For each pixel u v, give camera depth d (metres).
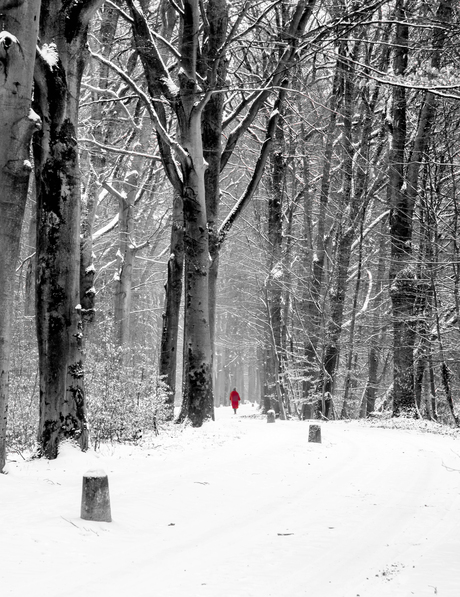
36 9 10.73
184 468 13.06
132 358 20.78
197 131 20.11
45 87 12.83
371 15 19.89
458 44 15.28
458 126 24.33
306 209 34.56
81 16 12.93
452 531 8.72
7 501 9.12
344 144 32.19
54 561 6.84
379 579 6.68
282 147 32.78
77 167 13.24
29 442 14.95
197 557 7.32
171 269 25.36
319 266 32.78
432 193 25.75
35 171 13.35
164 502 9.99
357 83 29.95
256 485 11.76
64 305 13.11
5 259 10.66
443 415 35.19
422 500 10.66
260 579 6.61
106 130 26.28
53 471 11.81
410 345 26.84
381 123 31.72
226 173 44.12
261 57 28.14
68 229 13.12
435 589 6.25
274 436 19.03
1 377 10.88
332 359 31.88
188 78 19.64
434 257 25.45
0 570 6.37
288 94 28.66
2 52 10.30
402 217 26.47
